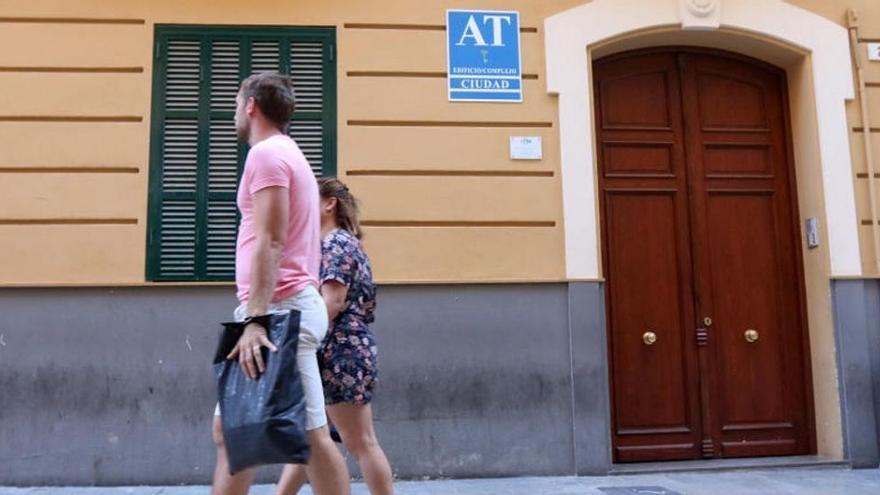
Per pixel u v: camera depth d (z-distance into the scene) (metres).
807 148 6.84
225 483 2.88
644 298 6.70
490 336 6.16
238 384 2.77
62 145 6.05
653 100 6.97
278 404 2.69
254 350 2.75
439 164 6.30
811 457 6.57
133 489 5.71
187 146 6.21
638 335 6.64
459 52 6.46
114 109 6.14
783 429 6.71
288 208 2.97
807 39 6.81
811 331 6.78
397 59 6.41
